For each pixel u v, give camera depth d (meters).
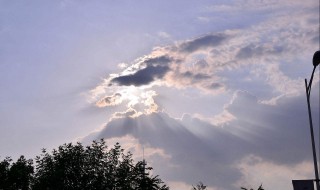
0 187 60.62
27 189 60.91
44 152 58.50
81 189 55.50
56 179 54.69
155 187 55.12
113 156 58.91
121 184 55.75
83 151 58.78
